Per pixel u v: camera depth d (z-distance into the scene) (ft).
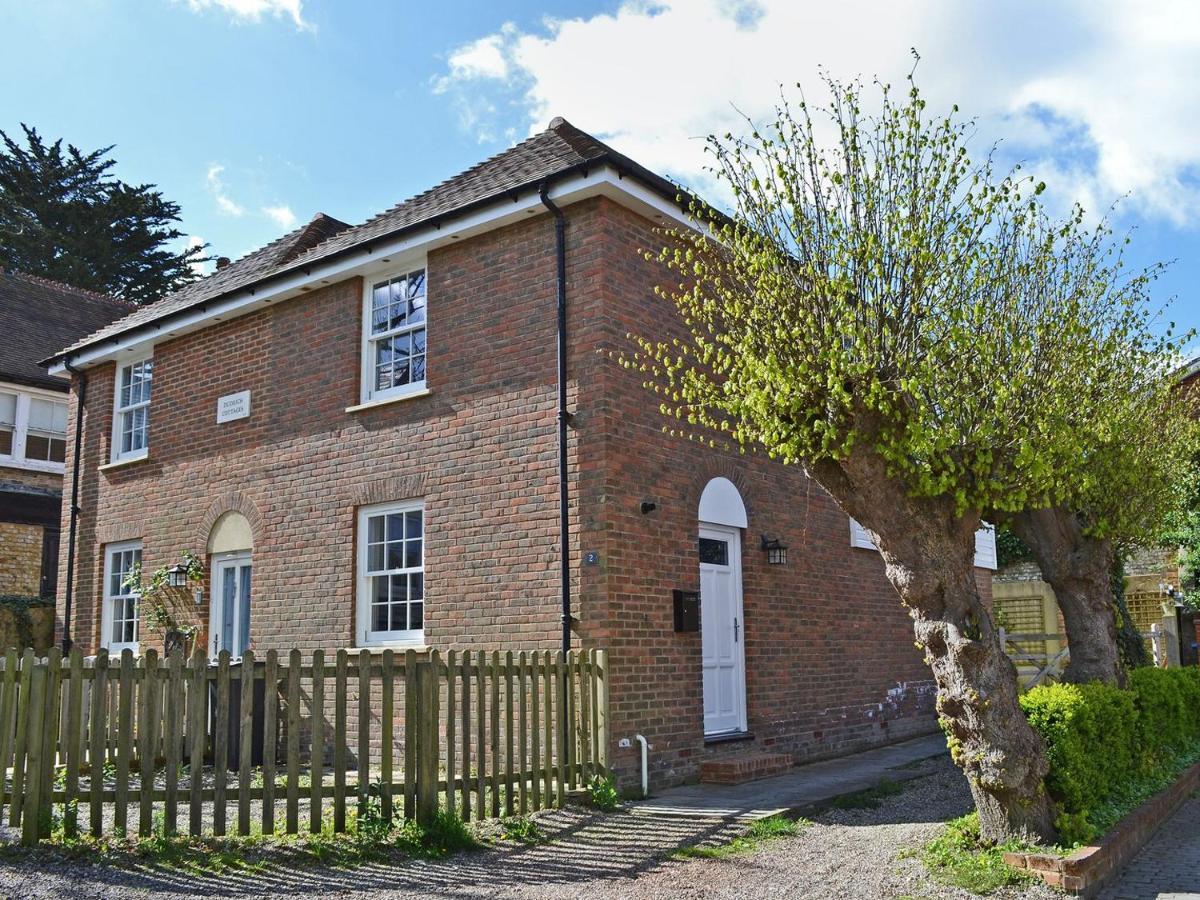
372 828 24.27
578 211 34.68
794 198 25.00
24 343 75.51
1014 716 23.21
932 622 23.73
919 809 29.43
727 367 27.14
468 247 37.52
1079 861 20.79
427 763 25.07
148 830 23.31
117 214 124.36
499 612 34.47
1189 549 62.08
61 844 22.71
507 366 35.70
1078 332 26.68
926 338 23.98
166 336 48.34
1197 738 43.16
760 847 24.80
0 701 23.35
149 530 48.14
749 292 26.73
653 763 32.58
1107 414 29.89
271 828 23.89
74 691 23.50
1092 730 26.63
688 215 33.88
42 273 115.65
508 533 34.71
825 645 43.27
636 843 25.13
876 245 23.67
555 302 34.71
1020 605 76.43
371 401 39.68
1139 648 48.24
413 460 37.86
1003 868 21.45
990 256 25.55
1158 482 37.78
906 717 48.67
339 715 24.71
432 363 37.96
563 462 33.47
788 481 42.50
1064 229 28.48
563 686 29.78
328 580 39.93
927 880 21.42
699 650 35.45
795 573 42.04
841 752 42.88
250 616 42.73
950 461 22.84
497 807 27.09
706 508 37.11
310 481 41.29
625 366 32.76
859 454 23.36
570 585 32.76
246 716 23.85
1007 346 25.36
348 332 41.14
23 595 69.00
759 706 38.52
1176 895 21.71
